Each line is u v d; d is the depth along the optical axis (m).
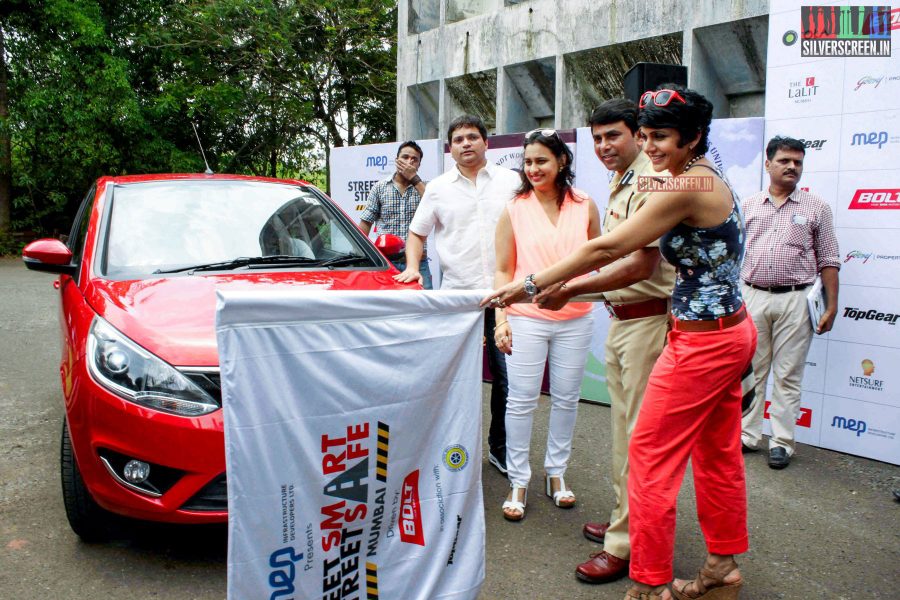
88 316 3.14
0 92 17.38
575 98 9.64
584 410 5.40
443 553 2.12
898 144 4.21
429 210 4.07
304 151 20.25
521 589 2.91
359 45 18.88
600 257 2.34
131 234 3.73
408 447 2.02
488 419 5.21
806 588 2.94
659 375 2.48
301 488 1.80
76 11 17.17
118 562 3.05
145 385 2.79
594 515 3.61
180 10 18.59
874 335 4.39
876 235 4.33
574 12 9.37
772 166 4.31
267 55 18.14
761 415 4.59
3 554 3.09
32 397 5.36
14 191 18.77
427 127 12.34
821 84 4.46
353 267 3.89
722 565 2.71
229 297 1.65
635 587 2.52
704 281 2.38
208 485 2.78
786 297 4.30
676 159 2.35
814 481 4.11
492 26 10.55
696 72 8.06
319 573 1.86
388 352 1.94
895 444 4.37
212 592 2.83
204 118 19.14
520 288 2.40
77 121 17.00
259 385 1.71
